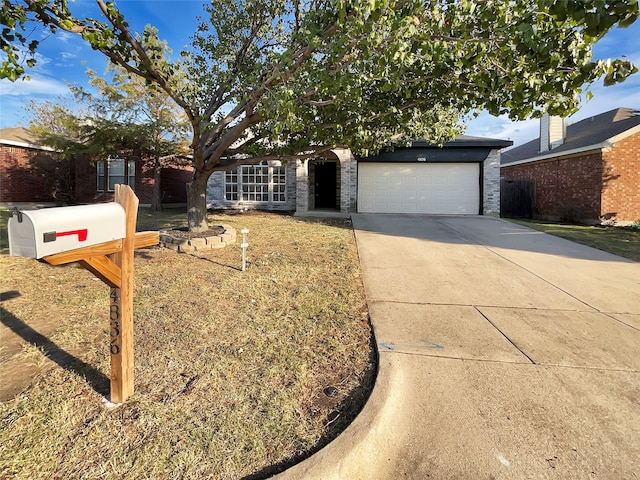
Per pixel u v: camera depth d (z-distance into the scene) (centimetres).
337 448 190
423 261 638
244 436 205
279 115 483
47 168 1580
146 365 277
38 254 161
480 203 1373
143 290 445
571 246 782
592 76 243
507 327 368
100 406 229
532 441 210
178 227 848
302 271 547
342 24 300
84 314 376
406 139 746
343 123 578
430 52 338
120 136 1234
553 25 242
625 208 1209
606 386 265
